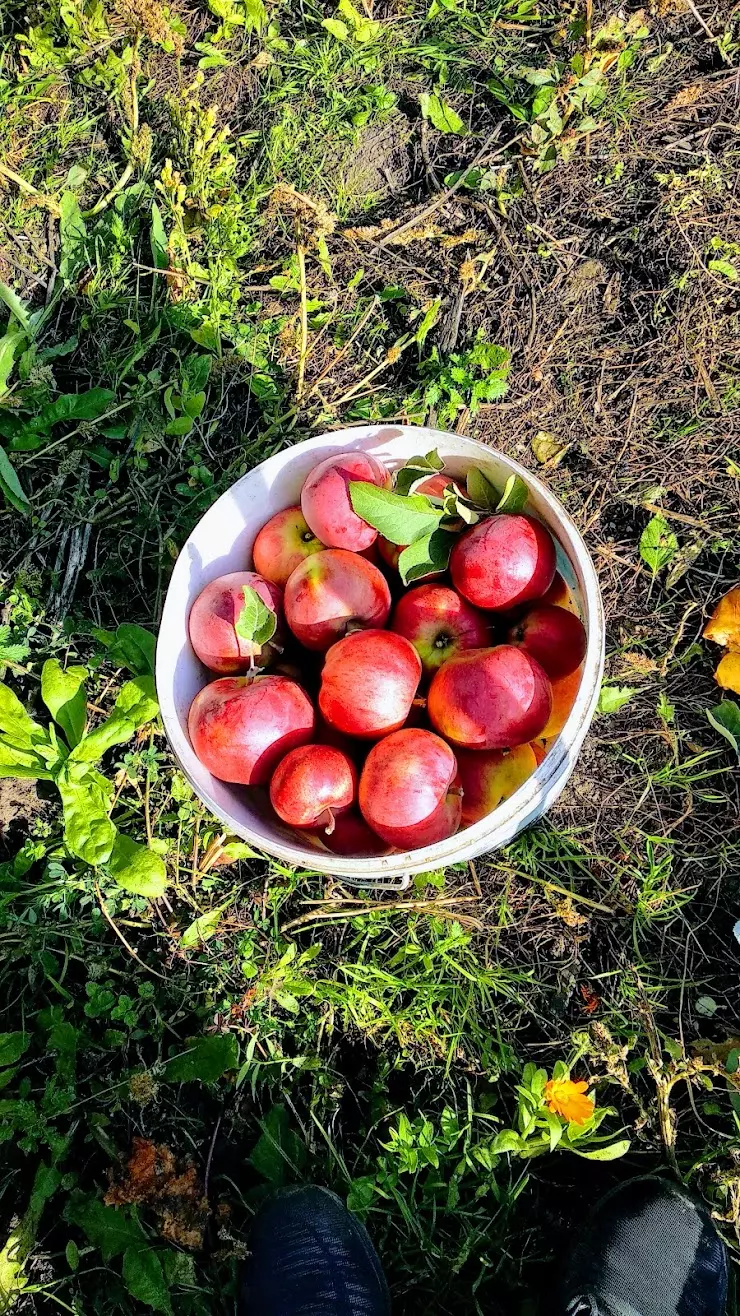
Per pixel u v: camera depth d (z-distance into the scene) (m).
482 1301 0.77
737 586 0.87
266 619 0.65
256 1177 0.81
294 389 0.92
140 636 0.83
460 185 0.94
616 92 0.93
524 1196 0.79
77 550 0.90
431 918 0.83
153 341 0.91
